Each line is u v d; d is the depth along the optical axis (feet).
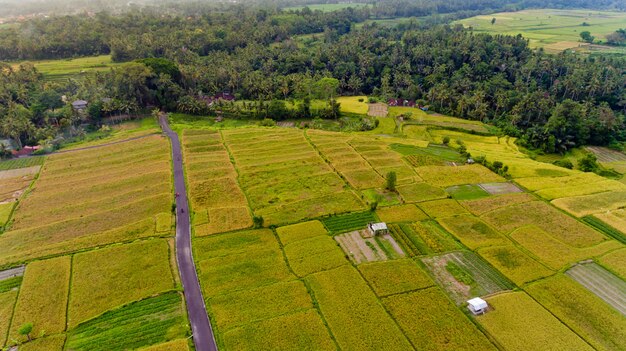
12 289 250.37
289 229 306.14
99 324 223.71
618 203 341.82
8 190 367.04
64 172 402.72
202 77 649.61
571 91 586.86
